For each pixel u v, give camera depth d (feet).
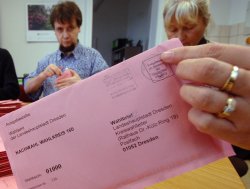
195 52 0.91
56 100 1.08
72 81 3.53
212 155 1.02
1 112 2.75
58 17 4.78
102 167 1.08
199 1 3.72
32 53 7.95
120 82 1.04
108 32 16.65
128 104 1.04
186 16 3.64
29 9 7.61
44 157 1.10
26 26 7.70
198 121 0.89
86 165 1.09
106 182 1.08
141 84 1.03
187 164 1.03
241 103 0.83
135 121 1.05
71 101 1.07
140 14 14.02
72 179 1.10
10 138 1.11
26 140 1.11
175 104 1.02
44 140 1.10
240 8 8.80
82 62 5.22
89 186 1.09
